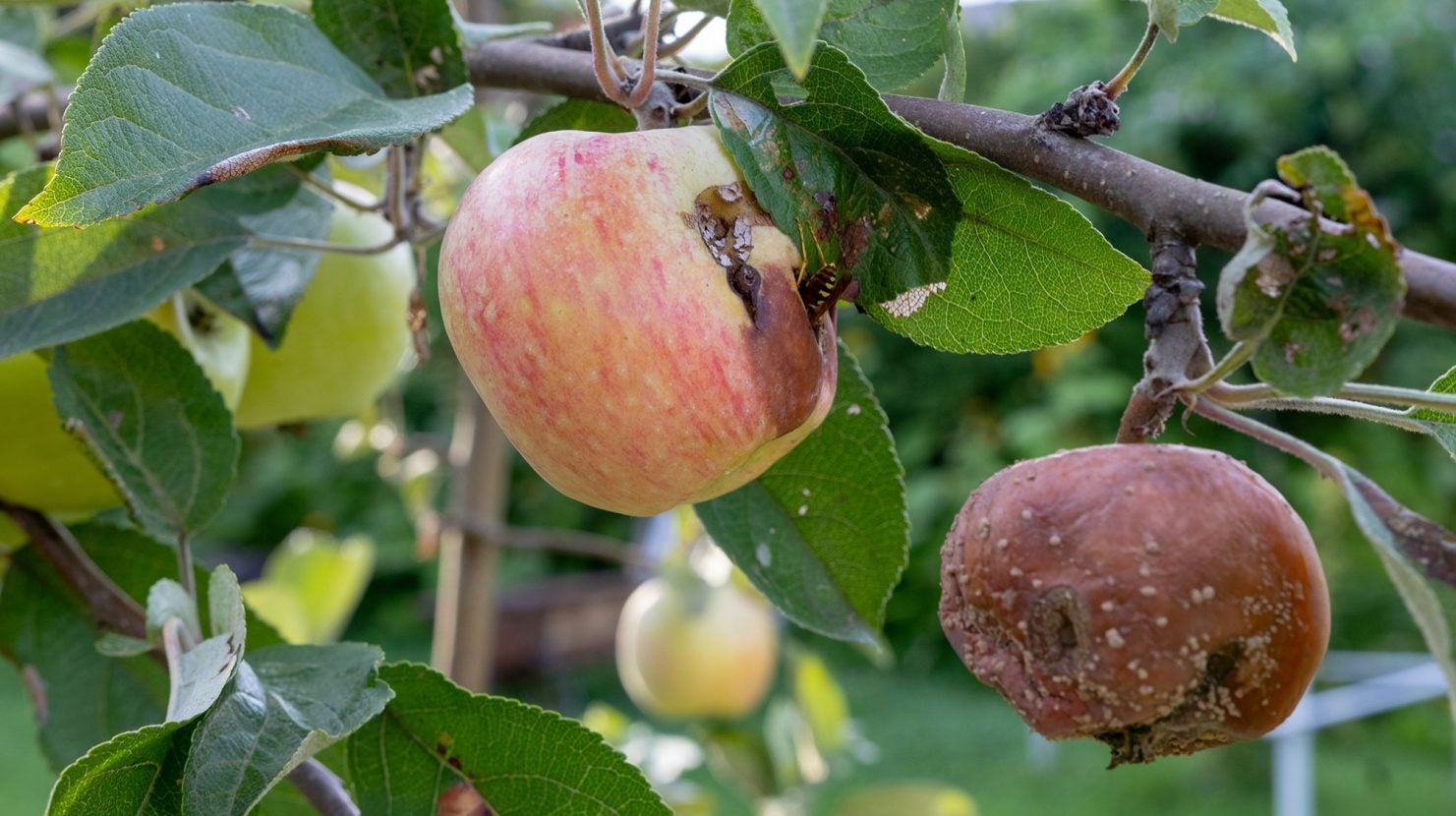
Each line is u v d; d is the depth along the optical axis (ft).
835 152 1.37
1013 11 9.40
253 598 3.45
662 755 3.67
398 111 1.41
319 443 9.87
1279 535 1.32
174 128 1.31
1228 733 1.34
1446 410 1.28
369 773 1.48
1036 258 1.40
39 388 1.64
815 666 3.67
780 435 1.37
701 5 1.55
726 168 1.36
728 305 1.32
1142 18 8.92
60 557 1.70
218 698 1.34
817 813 6.09
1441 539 1.20
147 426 1.64
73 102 1.26
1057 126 1.34
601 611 7.59
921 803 3.69
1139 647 1.30
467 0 2.60
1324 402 1.32
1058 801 6.89
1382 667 7.44
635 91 1.40
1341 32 8.46
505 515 10.08
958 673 9.07
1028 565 1.33
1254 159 8.46
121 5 1.86
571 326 1.31
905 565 1.67
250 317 1.75
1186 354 1.30
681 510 3.68
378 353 2.03
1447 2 8.95
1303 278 1.18
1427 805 6.87
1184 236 1.30
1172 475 1.33
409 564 10.10
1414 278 1.19
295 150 1.30
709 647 3.72
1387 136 8.55
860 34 1.45
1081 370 8.57
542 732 1.45
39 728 1.70
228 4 1.40
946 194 1.38
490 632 3.01
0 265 1.56
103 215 1.26
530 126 1.62
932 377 9.09
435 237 1.73
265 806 1.61
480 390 1.37
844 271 1.39
